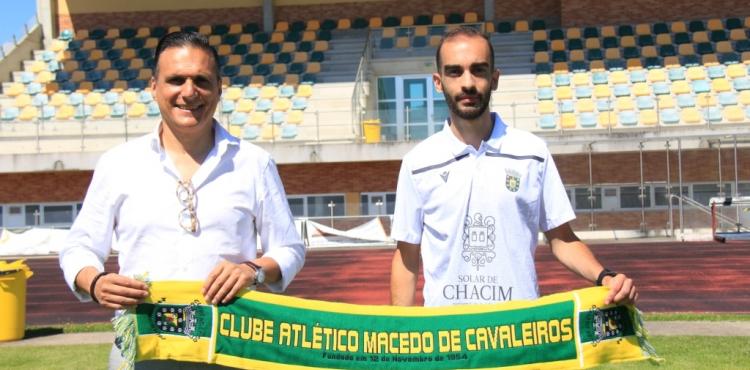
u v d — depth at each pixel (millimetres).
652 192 26531
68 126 28688
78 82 32125
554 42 31828
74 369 7742
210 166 3543
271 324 3717
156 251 3516
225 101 30219
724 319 10336
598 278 3865
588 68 30469
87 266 3477
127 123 28562
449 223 3883
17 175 28234
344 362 3795
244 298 3674
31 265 21188
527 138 3941
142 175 3535
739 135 24141
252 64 32375
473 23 33344
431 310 3863
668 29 32062
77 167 26719
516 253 3852
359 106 28062
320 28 34594
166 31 35250
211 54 3545
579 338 3850
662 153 26719
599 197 26797
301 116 29156
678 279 14656
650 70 29984
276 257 3627
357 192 27469
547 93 29375
